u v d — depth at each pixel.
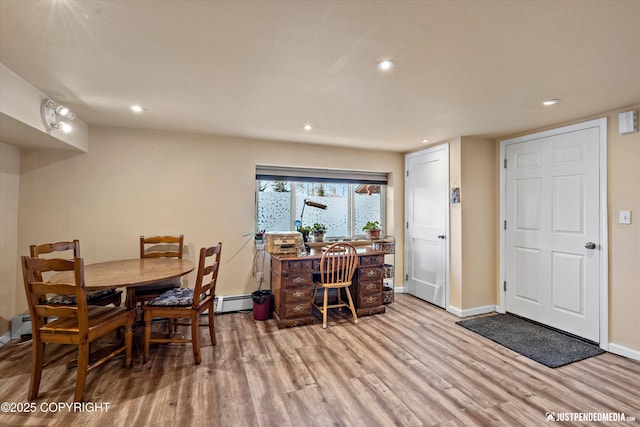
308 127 3.08
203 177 3.40
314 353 2.53
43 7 1.25
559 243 2.95
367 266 3.48
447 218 3.61
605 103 2.37
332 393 1.97
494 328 3.06
